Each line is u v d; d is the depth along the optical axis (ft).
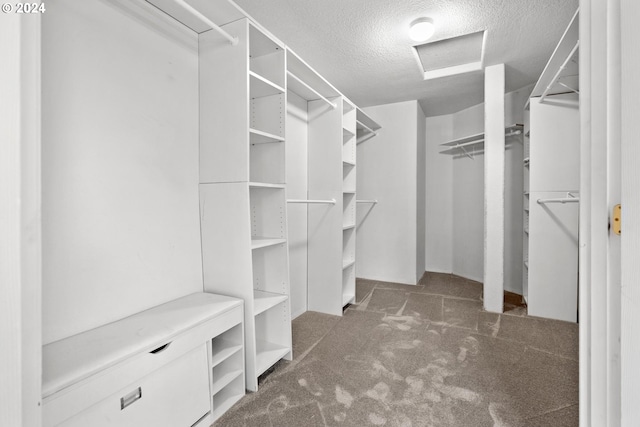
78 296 4.16
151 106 5.10
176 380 4.28
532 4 6.40
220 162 5.72
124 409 3.67
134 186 4.87
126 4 4.72
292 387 5.73
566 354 6.85
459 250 13.96
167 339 4.11
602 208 1.86
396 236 13.26
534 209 9.05
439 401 5.29
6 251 2.13
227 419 4.92
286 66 6.66
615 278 1.77
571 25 5.65
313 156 9.71
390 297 11.15
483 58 8.84
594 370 1.93
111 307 4.54
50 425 2.99
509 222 11.57
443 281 13.16
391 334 7.99
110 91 4.53
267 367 5.94
